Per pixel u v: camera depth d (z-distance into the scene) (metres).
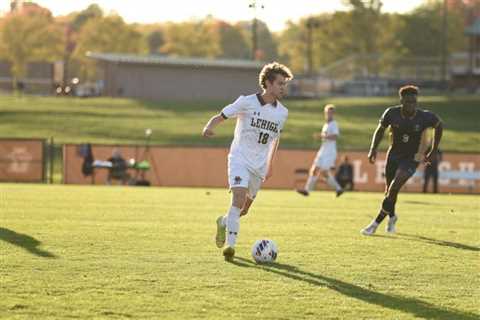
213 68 172.50
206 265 23.22
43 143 79.75
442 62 185.62
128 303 18.14
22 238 27.72
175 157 80.44
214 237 29.41
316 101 163.25
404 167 32.25
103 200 46.19
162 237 29.11
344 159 77.62
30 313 17.03
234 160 24.88
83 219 34.81
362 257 25.59
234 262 23.86
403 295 19.92
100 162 76.75
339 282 21.23
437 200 55.84
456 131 133.62
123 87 171.00
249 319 17.05
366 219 38.38
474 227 35.81
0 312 17.05
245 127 24.86
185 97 172.62
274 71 24.62
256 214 39.81
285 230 32.69
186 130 132.62
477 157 76.75
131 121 139.50
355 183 78.00
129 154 80.12
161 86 172.00
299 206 45.81
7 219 34.03
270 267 23.16
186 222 34.59
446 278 22.30
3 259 23.17
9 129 129.75
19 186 63.19
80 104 157.38
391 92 184.25
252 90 174.75
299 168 78.62
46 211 38.16
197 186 80.12
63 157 78.31
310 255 25.70
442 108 151.38
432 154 32.62
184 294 19.20
